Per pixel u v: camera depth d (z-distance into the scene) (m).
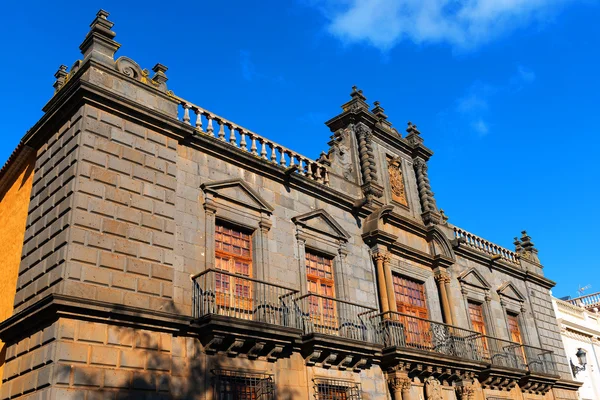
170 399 14.40
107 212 14.84
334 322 20.09
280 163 20.77
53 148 16.27
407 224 24.81
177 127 17.25
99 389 13.15
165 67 18.33
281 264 19.03
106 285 14.12
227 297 17.12
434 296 24.95
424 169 28.38
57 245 14.17
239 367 16.17
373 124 26.03
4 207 19.06
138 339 14.25
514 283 30.94
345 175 23.91
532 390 27.31
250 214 18.78
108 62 16.73
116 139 15.81
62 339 12.97
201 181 17.78
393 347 19.97
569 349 33.88
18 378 13.74
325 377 18.23
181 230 16.61
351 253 21.91
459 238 27.19
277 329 16.50
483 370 23.86
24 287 14.93
